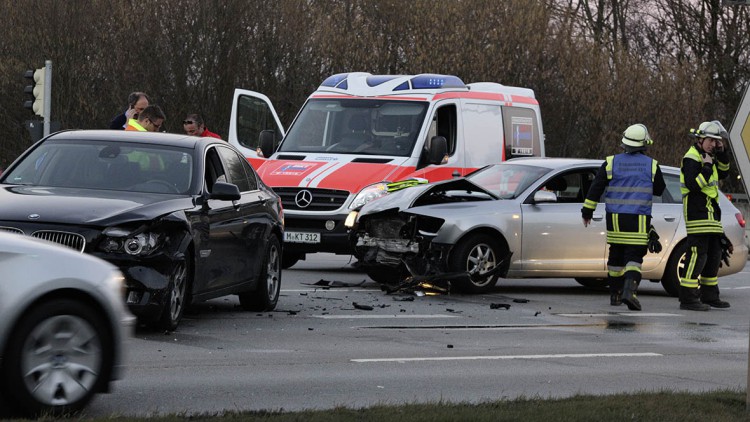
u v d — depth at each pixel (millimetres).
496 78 91375
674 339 27469
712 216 34438
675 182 38969
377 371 21469
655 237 33844
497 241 35500
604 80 94938
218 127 92750
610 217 33656
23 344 15438
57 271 15797
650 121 96625
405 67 93312
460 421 15578
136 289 23188
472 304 32969
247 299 29375
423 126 42750
